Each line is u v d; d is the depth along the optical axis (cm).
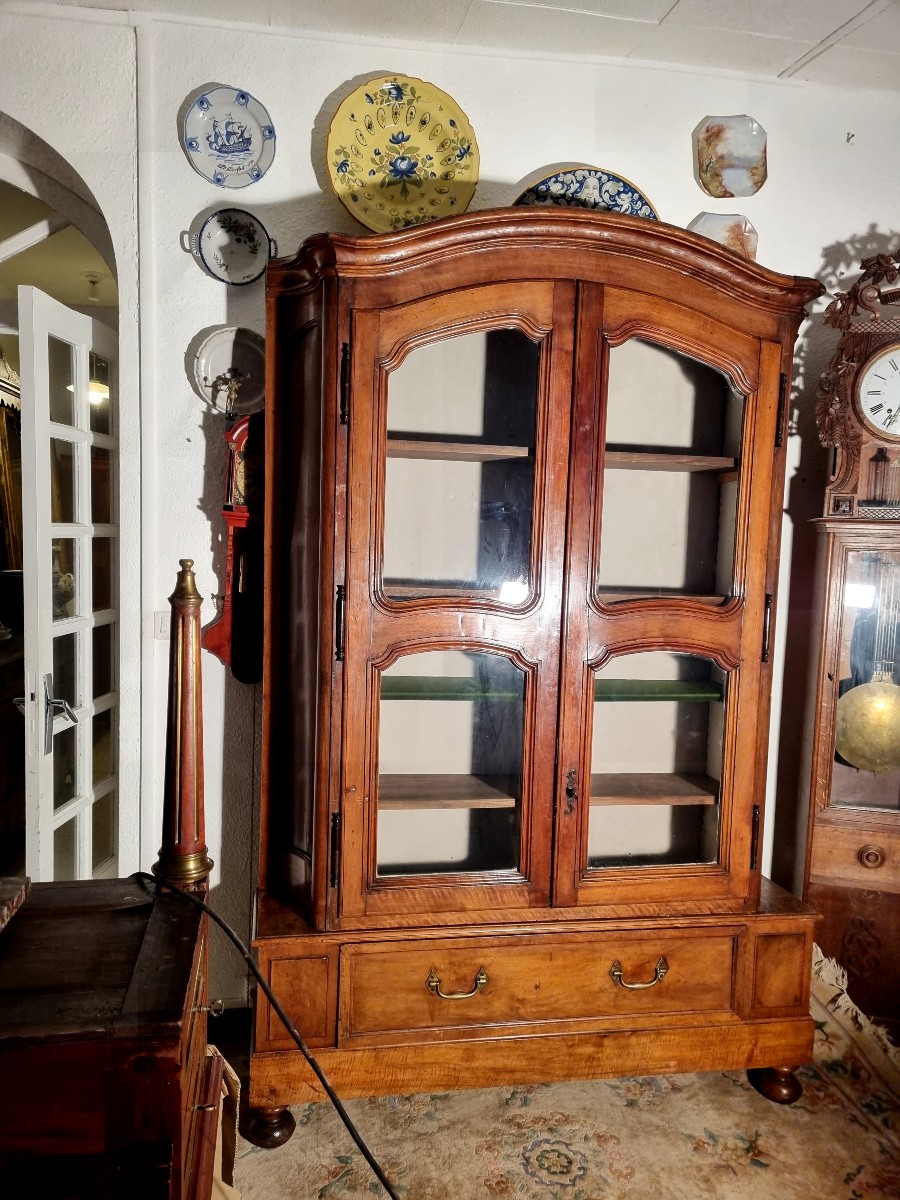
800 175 221
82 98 191
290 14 191
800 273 222
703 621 180
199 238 195
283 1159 169
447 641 170
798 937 186
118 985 92
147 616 201
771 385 179
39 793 192
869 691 207
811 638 226
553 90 209
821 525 201
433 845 178
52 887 117
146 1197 85
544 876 177
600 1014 181
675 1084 196
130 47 192
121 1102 85
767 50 205
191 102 193
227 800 209
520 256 167
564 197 207
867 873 205
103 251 213
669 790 186
